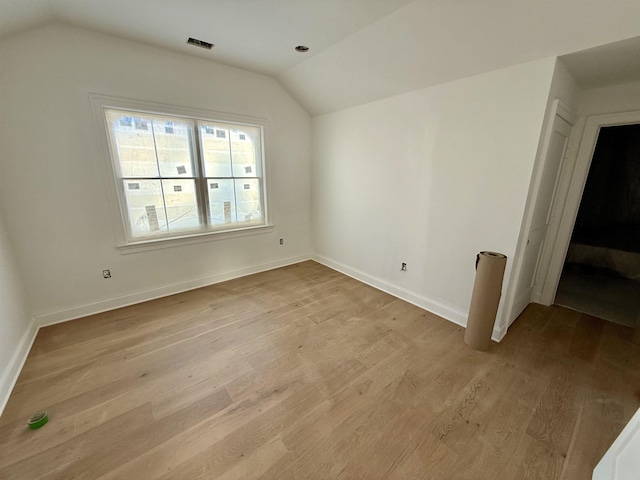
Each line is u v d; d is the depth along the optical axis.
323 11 2.07
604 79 2.27
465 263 2.60
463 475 1.32
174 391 1.82
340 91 3.27
